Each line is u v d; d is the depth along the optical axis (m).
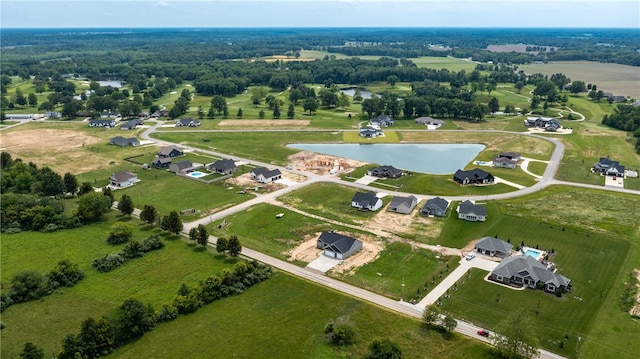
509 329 70.94
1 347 73.31
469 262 101.31
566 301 86.44
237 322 80.31
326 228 119.44
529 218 123.94
